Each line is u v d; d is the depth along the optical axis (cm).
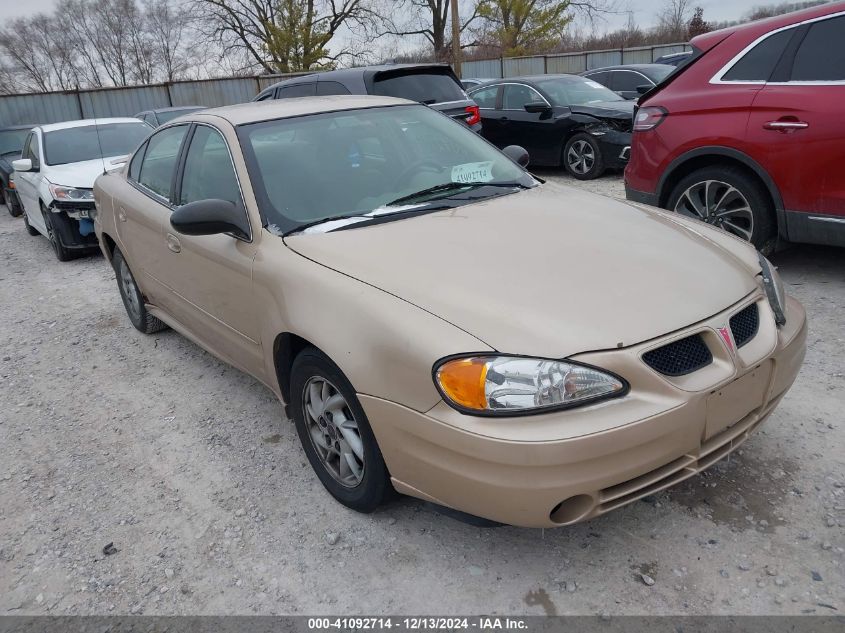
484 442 202
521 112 1072
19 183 890
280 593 239
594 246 260
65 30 4422
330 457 282
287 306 267
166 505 295
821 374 347
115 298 607
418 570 243
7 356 489
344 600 233
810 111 426
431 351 213
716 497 264
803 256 528
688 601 218
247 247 300
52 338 519
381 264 254
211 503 294
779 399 253
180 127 397
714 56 489
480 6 3512
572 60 2733
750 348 233
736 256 274
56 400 410
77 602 244
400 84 848
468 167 351
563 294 226
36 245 884
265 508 286
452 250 260
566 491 200
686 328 219
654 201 536
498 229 278
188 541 270
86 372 447
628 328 213
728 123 469
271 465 318
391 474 238
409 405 219
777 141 443
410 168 340
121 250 461
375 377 228
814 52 435
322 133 341
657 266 246
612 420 201
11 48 4400
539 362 204
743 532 245
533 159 1078
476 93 1153
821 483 266
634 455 204
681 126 500
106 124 880
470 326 216
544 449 197
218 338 355
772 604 214
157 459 333
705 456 224
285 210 301
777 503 257
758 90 455
